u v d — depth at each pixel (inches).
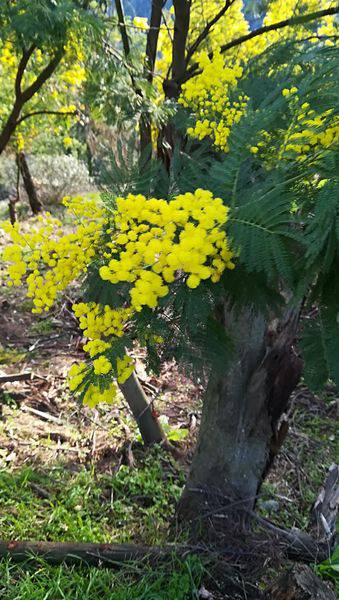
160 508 134.6
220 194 38.2
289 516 142.6
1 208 416.2
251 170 40.0
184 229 36.5
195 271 35.0
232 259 38.7
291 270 33.1
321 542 111.2
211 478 110.9
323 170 34.4
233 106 56.6
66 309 205.9
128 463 149.6
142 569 102.7
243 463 109.5
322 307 36.1
